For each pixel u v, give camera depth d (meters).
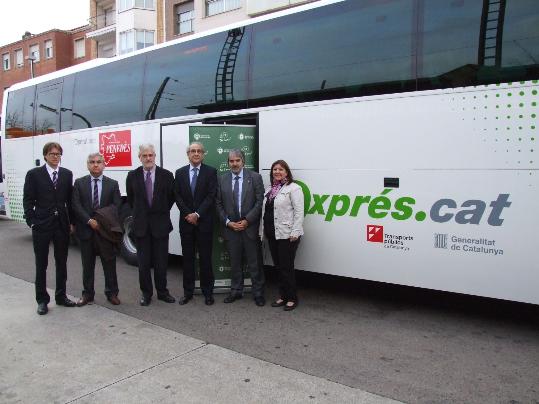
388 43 5.39
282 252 5.79
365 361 4.30
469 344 4.72
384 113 5.39
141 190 6.05
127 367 4.20
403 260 5.32
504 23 4.66
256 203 5.98
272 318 5.55
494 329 5.16
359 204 5.61
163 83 8.02
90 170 6.02
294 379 3.93
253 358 4.37
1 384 3.92
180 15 27.08
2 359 4.42
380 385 3.82
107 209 6.04
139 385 3.85
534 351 4.54
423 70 5.13
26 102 11.52
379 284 7.08
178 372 4.08
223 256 6.59
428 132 5.09
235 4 22.86
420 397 3.62
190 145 6.03
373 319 5.50
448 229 5.00
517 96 4.57
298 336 4.95
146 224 6.07
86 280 6.13
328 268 5.93
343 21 5.78
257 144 6.55
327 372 4.07
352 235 5.69
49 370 4.17
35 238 5.69
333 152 5.80
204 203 6.00
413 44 5.21
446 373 4.05
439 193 5.04
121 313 5.77
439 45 5.04
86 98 9.66
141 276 6.08
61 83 10.38
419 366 4.20
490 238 4.76
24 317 5.62
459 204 4.92
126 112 8.70
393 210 5.36
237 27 6.92
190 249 6.15
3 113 12.38
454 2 4.97
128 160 8.67
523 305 6.00
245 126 6.55
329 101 5.82
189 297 6.22
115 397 3.66
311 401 3.56
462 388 3.77
